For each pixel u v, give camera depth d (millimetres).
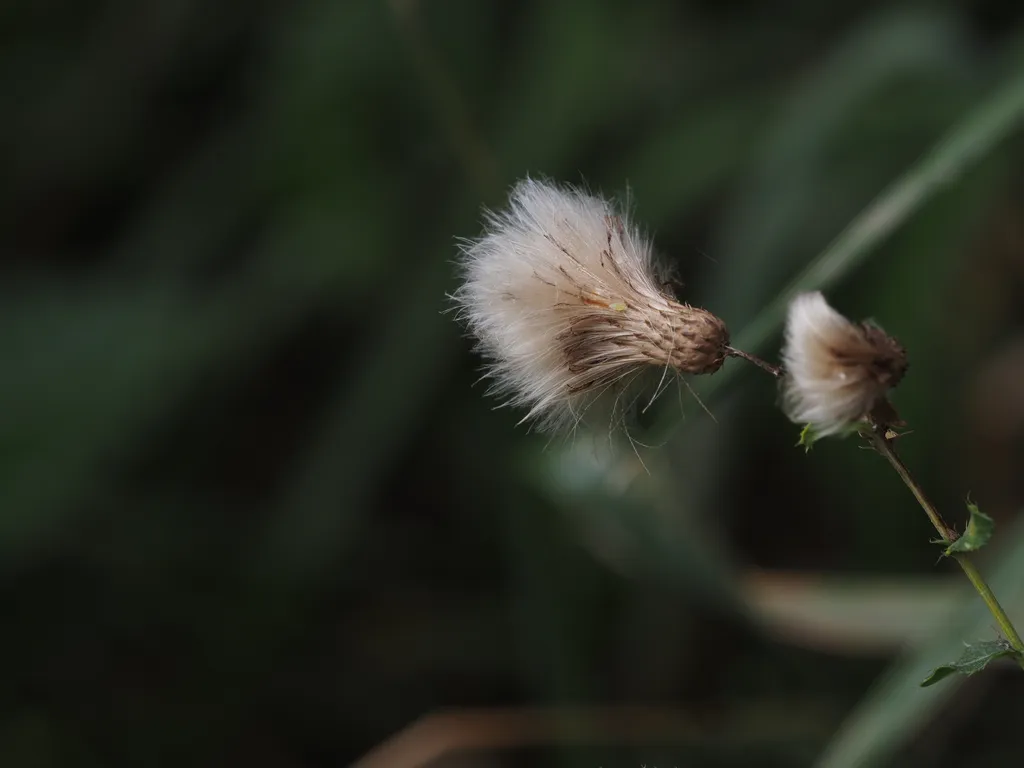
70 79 866
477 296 344
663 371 348
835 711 594
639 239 350
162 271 792
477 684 672
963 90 641
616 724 596
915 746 559
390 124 765
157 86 863
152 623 671
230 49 855
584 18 773
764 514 682
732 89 750
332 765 652
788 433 661
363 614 700
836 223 619
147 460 722
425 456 742
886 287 634
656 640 627
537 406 344
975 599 401
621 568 542
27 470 651
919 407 634
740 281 622
